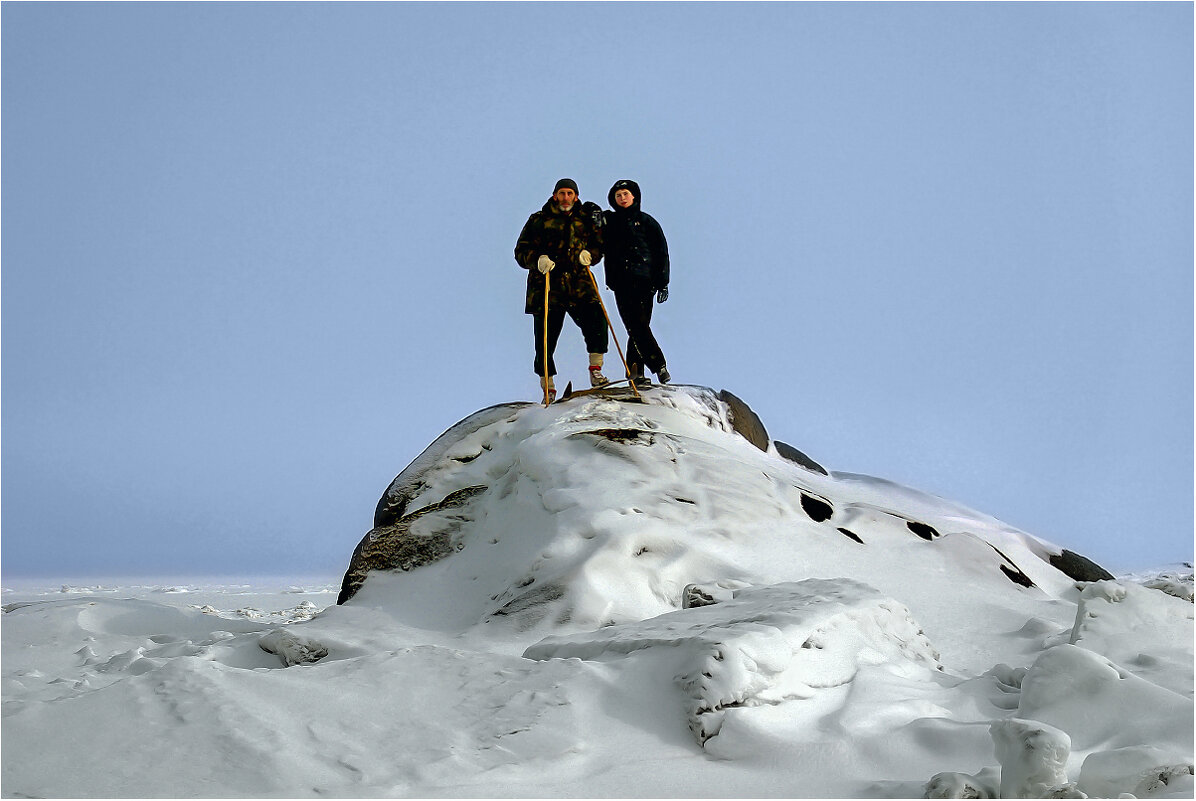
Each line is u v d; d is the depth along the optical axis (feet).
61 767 9.51
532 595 19.95
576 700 11.67
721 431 30.35
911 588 22.12
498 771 10.05
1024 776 9.32
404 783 9.59
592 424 27.25
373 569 24.39
